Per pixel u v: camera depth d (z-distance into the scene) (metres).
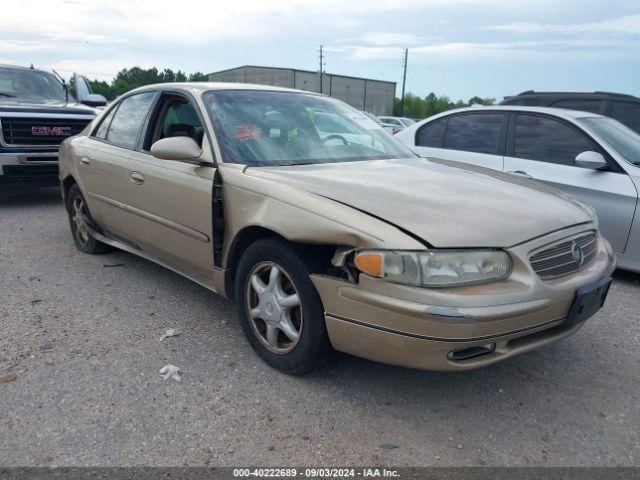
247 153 3.52
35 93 8.61
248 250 3.21
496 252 2.64
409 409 2.88
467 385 3.13
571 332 2.94
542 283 2.69
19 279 4.69
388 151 4.12
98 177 4.69
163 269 5.00
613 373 3.31
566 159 5.35
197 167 3.57
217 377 3.13
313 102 4.32
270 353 3.20
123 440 2.57
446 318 2.45
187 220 3.67
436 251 2.52
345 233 2.68
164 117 4.21
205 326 3.81
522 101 8.17
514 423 2.79
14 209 7.63
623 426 2.79
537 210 3.01
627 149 5.29
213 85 4.10
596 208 5.02
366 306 2.62
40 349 3.42
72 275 4.81
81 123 7.79
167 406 2.84
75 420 2.71
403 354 2.60
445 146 6.27
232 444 2.56
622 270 5.38
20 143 7.38
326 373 3.20
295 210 2.91
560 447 2.61
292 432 2.66
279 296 3.08
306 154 3.69
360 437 2.64
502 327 2.55
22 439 2.56
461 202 2.93
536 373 3.29
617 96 7.43
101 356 3.35
